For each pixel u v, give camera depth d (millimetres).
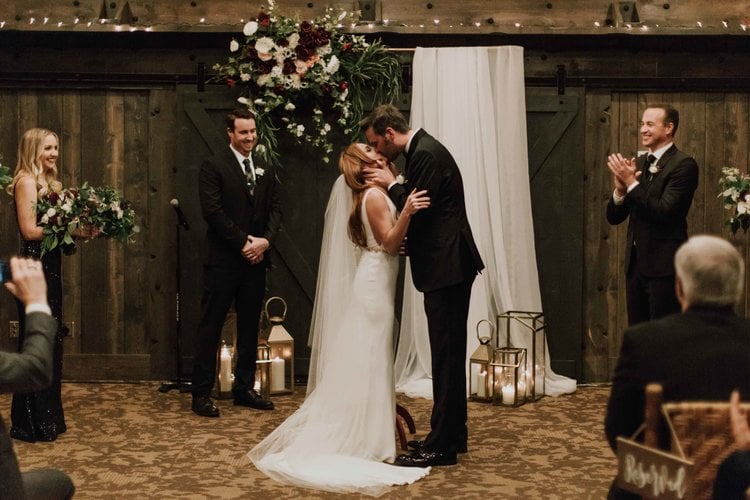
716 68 6297
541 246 6348
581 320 6371
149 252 6383
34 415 4855
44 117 6324
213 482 4188
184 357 6359
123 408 5625
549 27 6168
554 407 5711
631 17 6426
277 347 5992
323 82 6078
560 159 6320
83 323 6391
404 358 6285
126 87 6309
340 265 4824
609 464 4500
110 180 6363
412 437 5008
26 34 6137
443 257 4379
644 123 5094
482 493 4062
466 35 6246
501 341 6176
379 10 6422
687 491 2137
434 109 6227
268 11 6223
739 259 2361
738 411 2191
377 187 4535
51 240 4770
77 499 3934
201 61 6309
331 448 4473
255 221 5641
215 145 6293
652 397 2258
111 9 6398
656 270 4969
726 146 6348
